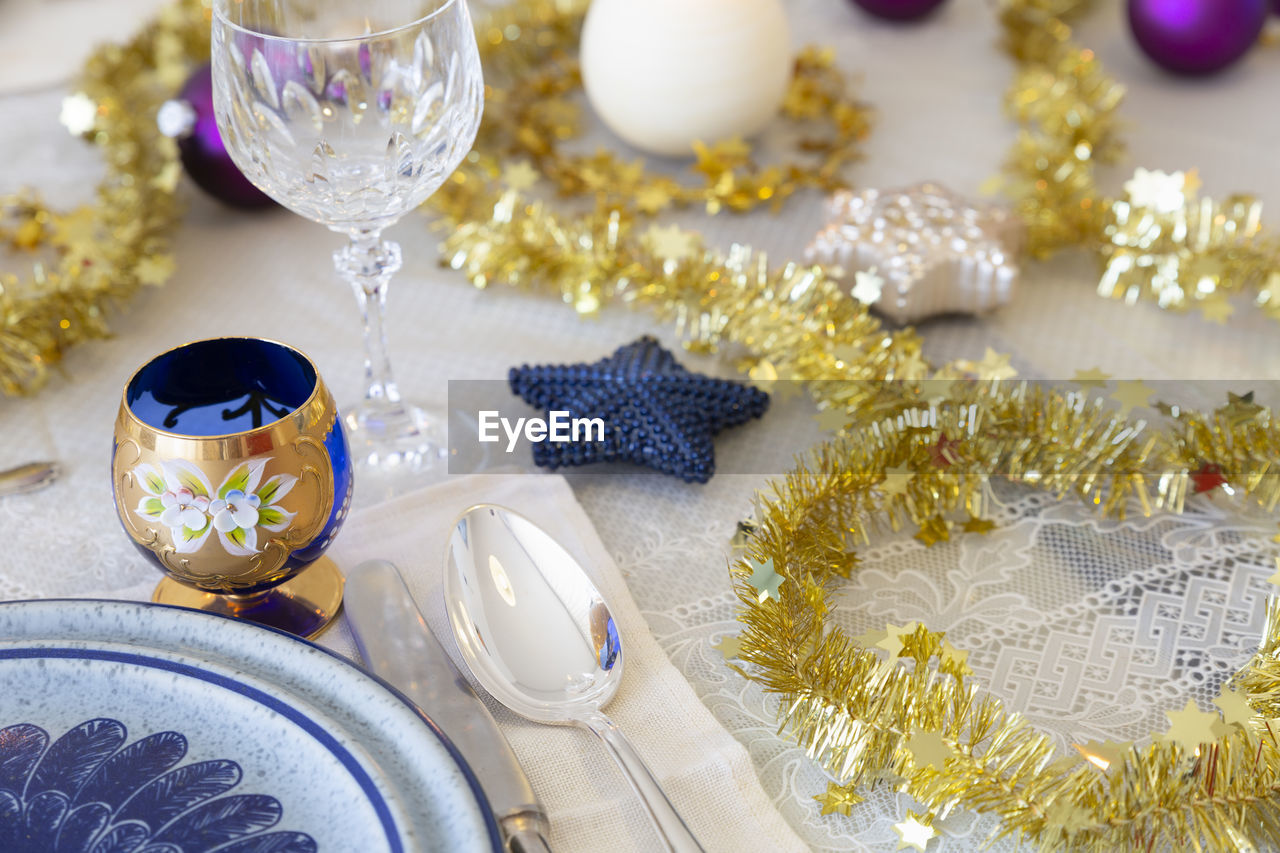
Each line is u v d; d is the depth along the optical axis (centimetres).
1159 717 50
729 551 55
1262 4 76
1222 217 65
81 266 64
